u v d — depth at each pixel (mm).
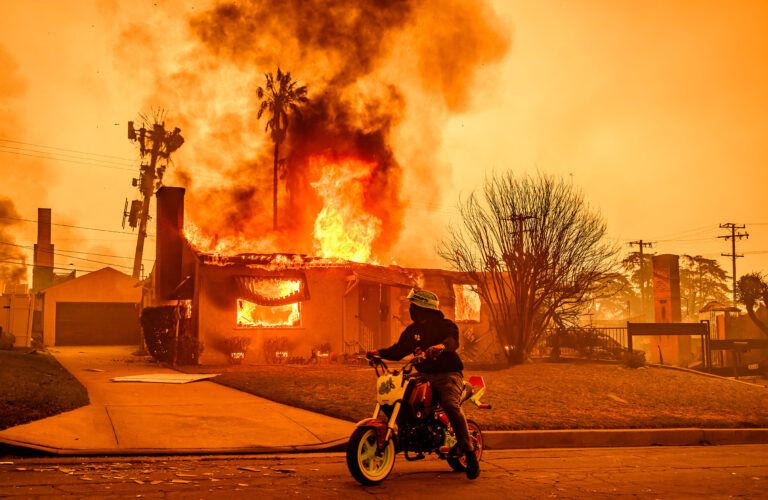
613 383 17234
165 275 28438
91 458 7941
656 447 10250
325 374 18172
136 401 12086
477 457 7871
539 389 15438
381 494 6555
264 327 24078
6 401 10609
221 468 7582
